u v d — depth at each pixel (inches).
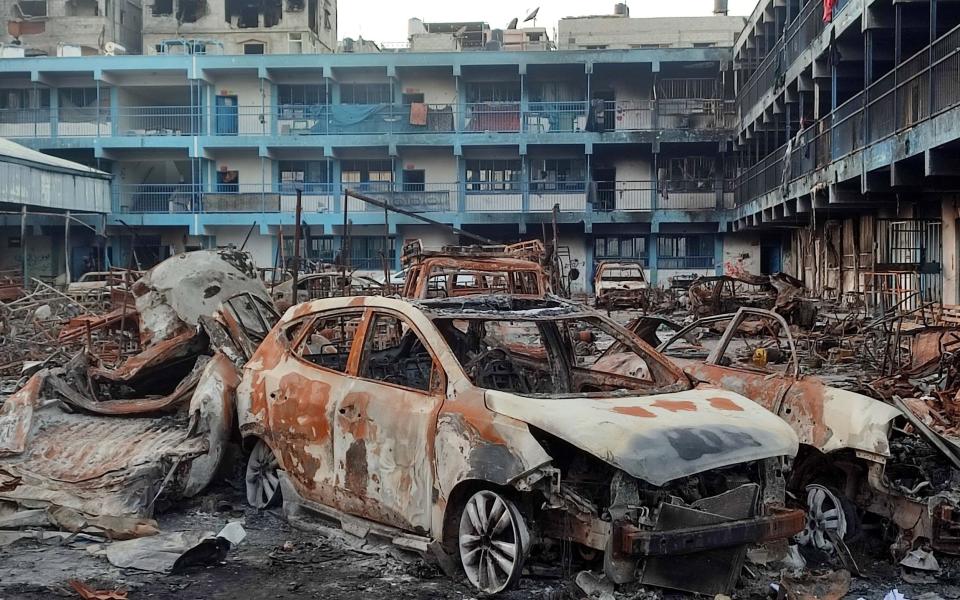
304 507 244.5
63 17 1953.7
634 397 215.0
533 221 1600.6
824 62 989.8
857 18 812.0
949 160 629.9
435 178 1668.3
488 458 194.1
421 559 212.1
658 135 1576.0
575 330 546.0
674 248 1674.5
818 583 202.5
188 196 1632.6
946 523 218.7
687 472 185.5
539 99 1688.0
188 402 298.0
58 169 1320.1
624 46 1894.7
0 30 1969.7
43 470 266.8
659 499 192.4
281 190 1653.5
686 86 1656.0
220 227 1649.9
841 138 866.1
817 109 1024.2
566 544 199.8
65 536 235.6
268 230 1611.7
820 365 602.5
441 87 1672.0
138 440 278.2
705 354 617.6
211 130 1652.3
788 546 211.9
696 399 217.5
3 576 208.4
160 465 253.6
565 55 1589.6
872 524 243.0
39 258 1621.6
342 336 311.3
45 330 737.6
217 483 284.7
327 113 1609.3
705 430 197.5
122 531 234.8
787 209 1137.4
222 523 252.8
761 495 204.5
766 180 1263.5
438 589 200.7
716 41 1889.8
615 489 187.8
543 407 197.3
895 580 215.0
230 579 207.9
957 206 834.8
